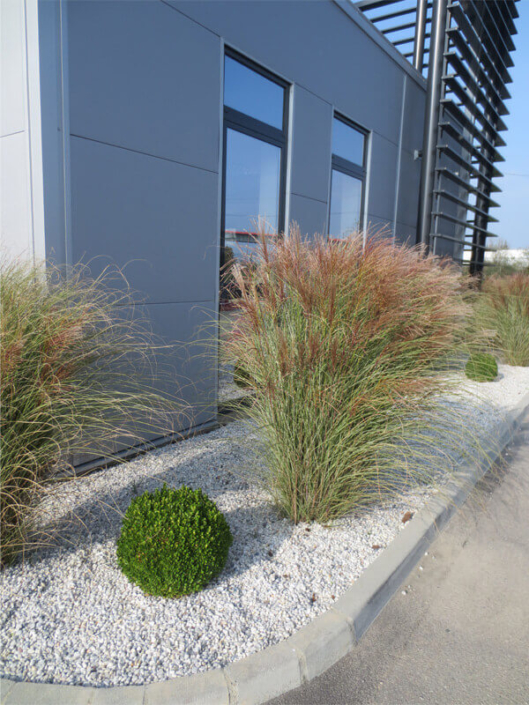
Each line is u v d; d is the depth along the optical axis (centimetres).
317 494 279
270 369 276
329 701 184
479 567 273
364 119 696
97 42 333
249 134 498
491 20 1018
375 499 305
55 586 224
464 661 205
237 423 452
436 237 904
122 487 322
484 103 1103
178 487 323
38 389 218
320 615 214
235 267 313
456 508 321
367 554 261
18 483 221
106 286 329
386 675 197
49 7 300
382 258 295
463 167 1052
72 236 329
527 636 221
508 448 459
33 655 187
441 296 314
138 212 375
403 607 238
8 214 333
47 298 246
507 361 780
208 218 441
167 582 213
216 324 391
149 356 387
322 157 603
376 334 275
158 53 379
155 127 382
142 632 199
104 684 176
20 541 233
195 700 174
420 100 876
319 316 269
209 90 430
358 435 270
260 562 249
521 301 782
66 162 321
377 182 759
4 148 327
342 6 605
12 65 310
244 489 324
